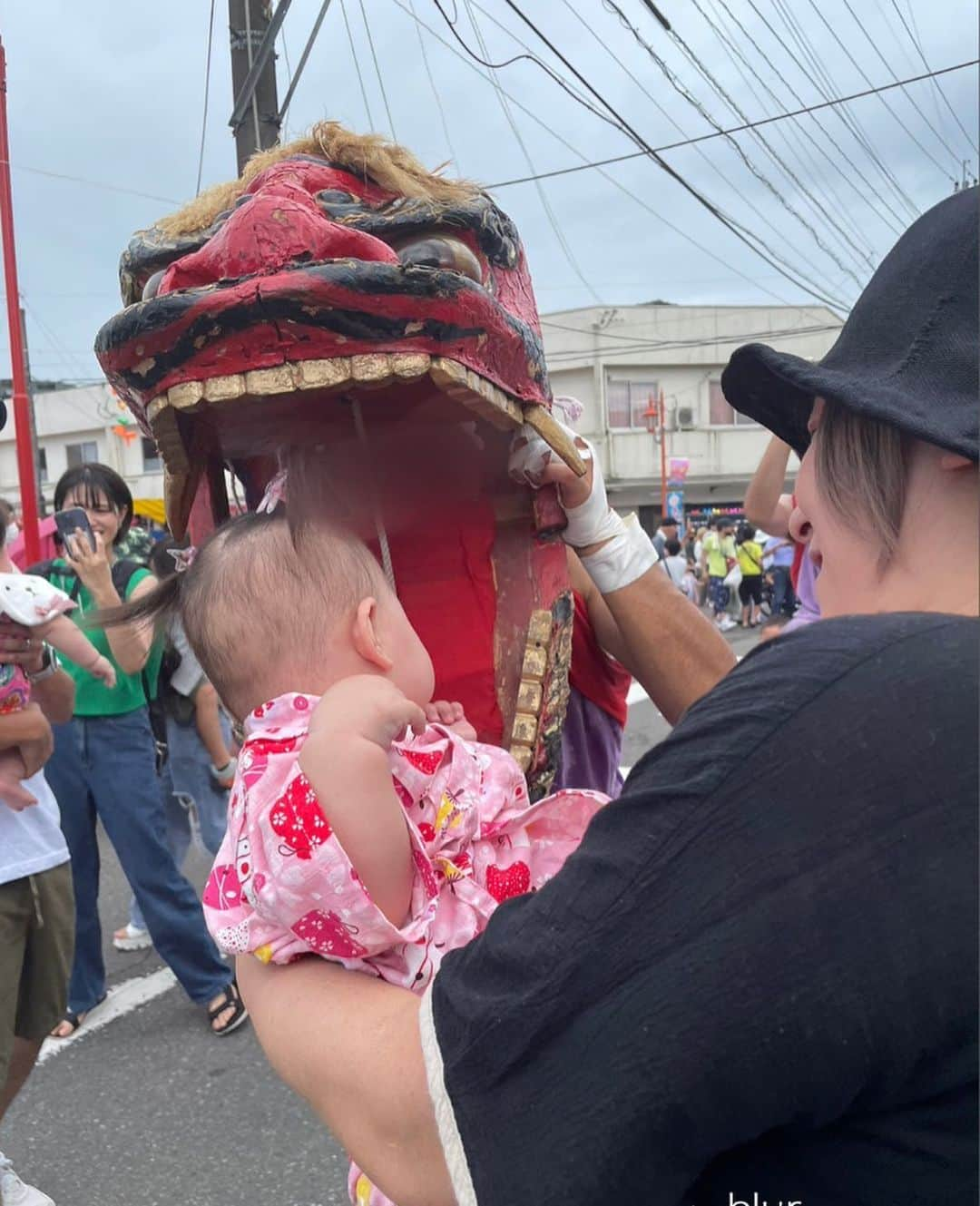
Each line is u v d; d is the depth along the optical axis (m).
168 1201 2.07
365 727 0.85
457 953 0.63
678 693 1.30
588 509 1.25
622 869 0.55
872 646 0.55
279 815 0.83
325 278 0.90
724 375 0.84
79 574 2.47
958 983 0.49
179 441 1.04
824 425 0.69
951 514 0.61
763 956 0.50
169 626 1.23
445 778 0.99
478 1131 0.56
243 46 4.38
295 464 1.14
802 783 0.52
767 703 0.55
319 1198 2.06
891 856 0.50
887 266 0.69
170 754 3.18
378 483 1.19
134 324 0.93
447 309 0.94
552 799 1.07
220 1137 2.28
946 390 0.61
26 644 1.83
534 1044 0.54
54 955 1.91
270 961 0.86
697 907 0.52
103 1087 2.49
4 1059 1.81
